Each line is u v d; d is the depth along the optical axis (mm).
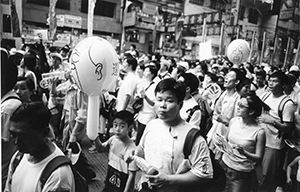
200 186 1400
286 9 15250
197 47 20484
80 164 2875
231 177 2137
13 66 1643
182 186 1349
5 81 1587
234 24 18047
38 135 1147
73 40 12391
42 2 19062
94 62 1246
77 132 3225
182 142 1403
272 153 2588
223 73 5504
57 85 3814
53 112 3650
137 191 1712
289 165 2834
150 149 1494
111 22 22094
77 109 3252
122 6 21969
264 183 2594
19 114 1124
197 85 2486
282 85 2605
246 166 2098
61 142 3770
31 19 18578
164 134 1465
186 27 20938
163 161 1424
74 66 1276
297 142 2578
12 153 1545
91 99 1339
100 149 2238
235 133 2207
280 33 15258
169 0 22875
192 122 2330
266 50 13789
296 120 2578
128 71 3512
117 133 2135
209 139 2668
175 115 1439
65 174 1152
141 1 21844
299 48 9695
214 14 19078
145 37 23281
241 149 1983
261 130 2107
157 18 20172
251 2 17469
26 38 9461
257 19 17656
